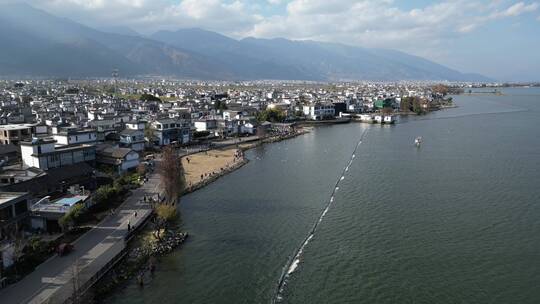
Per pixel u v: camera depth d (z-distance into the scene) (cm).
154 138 14000
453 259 6116
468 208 8125
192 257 6309
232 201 8919
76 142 11206
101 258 5734
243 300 5228
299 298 5262
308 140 17188
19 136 11625
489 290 5338
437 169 11281
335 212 8125
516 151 13525
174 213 7362
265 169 11881
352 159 12975
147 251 6294
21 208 6378
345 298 5247
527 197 8694
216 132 16850
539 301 5097
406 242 6700
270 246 6688
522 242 6606
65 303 4628
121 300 5166
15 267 5300
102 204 7662
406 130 19475
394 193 9200
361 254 6347
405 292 5341
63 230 6494
